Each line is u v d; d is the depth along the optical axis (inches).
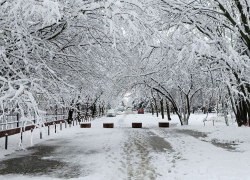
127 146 484.7
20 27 306.5
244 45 537.6
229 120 1188.5
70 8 312.7
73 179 262.5
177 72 614.2
